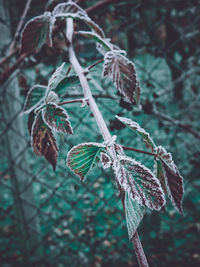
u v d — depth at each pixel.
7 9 0.80
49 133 0.27
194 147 1.11
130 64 0.29
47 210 1.45
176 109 1.20
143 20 0.93
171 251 1.15
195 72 1.12
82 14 0.34
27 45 0.32
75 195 1.45
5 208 1.49
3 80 0.63
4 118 0.98
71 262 1.18
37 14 0.62
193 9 1.02
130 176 0.20
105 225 1.35
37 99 0.37
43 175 1.54
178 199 0.24
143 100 0.82
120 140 0.88
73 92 0.48
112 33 0.78
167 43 1.06
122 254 1.16
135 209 0.19
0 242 1.30
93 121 0.88
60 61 0.37
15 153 1.01
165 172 0.24
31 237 1.11
